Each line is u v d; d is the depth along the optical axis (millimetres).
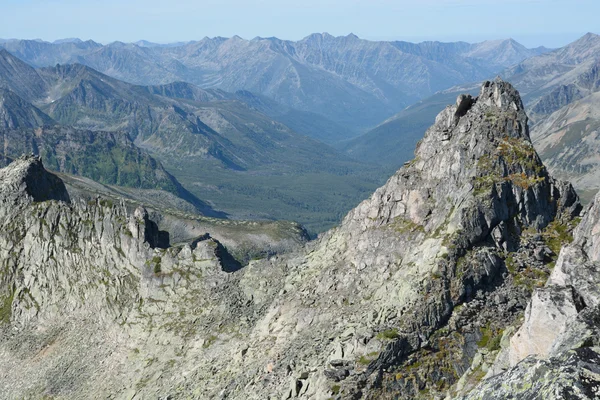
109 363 133000
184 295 134500
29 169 192250
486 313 71875
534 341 45719
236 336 113875
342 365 69500
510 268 75938
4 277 171250
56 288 161375
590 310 37781
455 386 63031
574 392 29266
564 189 84250
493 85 92188
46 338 153000
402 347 68688
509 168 83875
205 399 94062
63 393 133250
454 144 89688
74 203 172500
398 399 65500
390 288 81438
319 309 92875
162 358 122062
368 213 99812
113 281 150000
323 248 111500
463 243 76375
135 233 151625
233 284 128500
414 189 92750
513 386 32312
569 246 52906
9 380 146500
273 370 85312
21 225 177000
